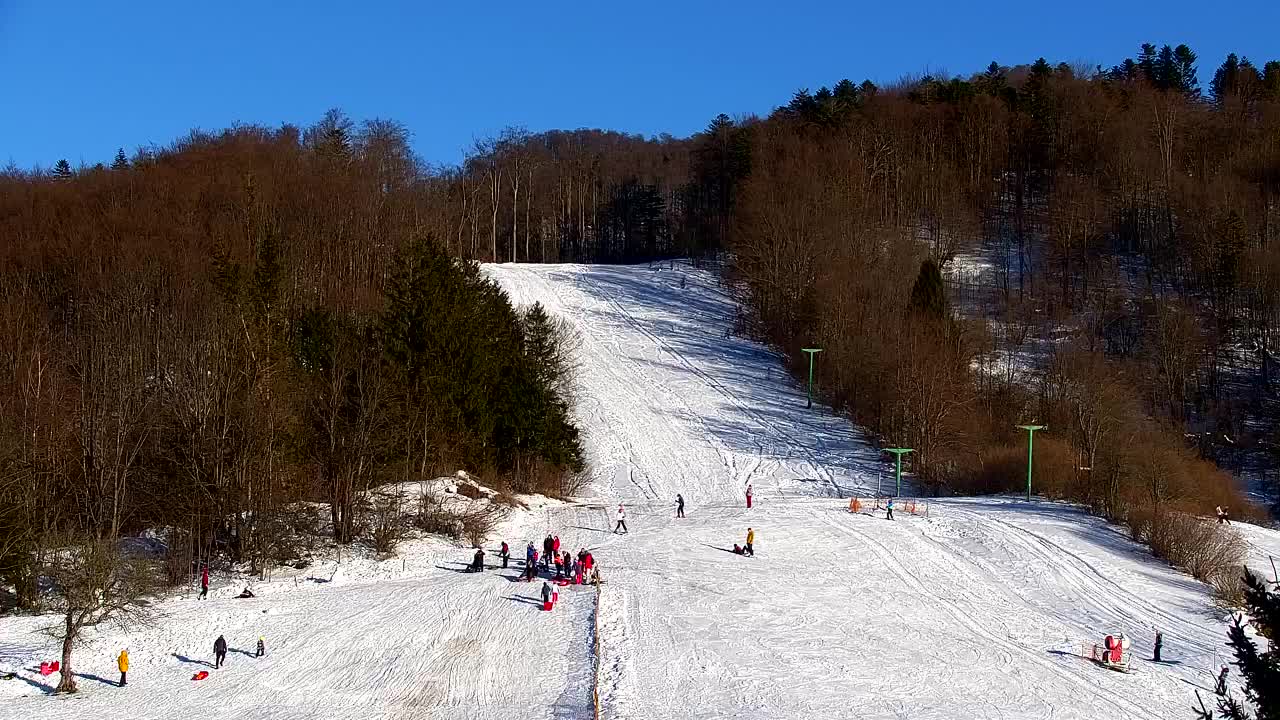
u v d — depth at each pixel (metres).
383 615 44.78
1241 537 62.34
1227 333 111.75
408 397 62.66
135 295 67.38
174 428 54.53
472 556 54.75
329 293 86.75
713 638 41.97
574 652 40.09
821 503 71.31
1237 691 38.28
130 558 45.66
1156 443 76.69
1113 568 55.06
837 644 41.88
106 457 53.53
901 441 83.94
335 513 56.97
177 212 90.56
